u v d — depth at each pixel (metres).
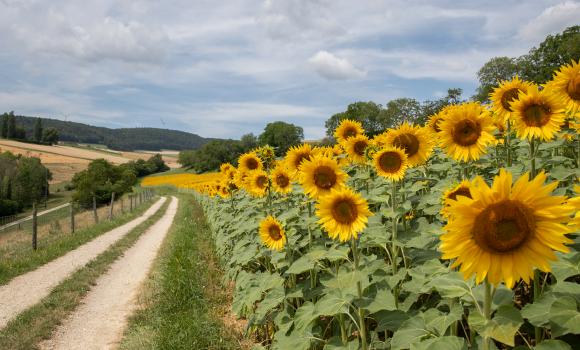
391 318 3.73
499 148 5.88
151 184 91.19
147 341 6.82
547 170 5.01
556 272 2.73
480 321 2.39
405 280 4.32
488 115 4.30
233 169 11.21
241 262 6.79
